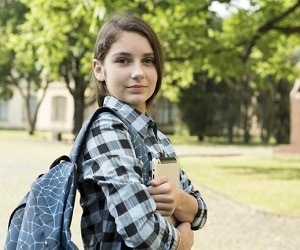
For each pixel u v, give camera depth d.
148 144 2.04
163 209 1.94
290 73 18.70
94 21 8.34
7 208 8.61
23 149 23.33
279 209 9.43
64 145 27.20
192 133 38.50
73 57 28.98
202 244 6.74
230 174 15.64
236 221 8.27
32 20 14.04
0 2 32.75
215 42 15.80
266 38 15.98
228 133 37.91
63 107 52.00
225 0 14.15
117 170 1.84
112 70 2.08
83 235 1.98
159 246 1.84
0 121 52.97
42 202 1.89
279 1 15.16
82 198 1.97
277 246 6.74
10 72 38.44
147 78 2.10
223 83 36.88
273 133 39.59
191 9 13.54
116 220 1.83
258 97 37.50
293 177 15.02
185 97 37.31
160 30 13.99
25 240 1.86
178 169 2.08
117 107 2.07
